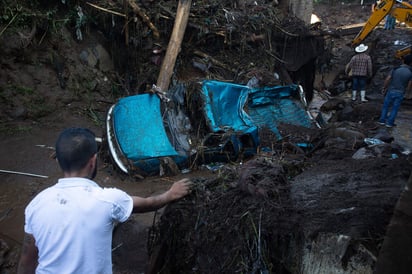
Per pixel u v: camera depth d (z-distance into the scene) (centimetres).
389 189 224
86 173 181
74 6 857
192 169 573
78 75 840
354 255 190
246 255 223
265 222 220
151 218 438
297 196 233
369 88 1158
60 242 166
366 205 207
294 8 1288
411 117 885
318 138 592
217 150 577
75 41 864
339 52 1527
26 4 777
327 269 202
